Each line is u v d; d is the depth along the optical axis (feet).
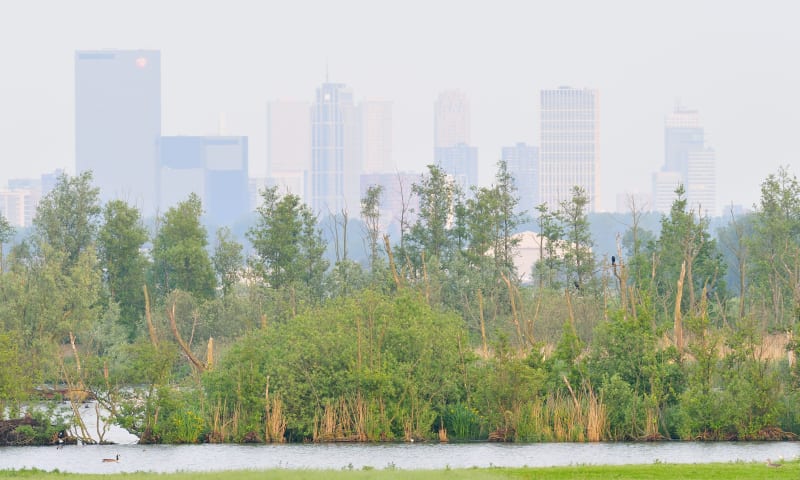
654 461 434.30
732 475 365.81
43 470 411.54
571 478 359.66
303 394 546.67
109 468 453.99
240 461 472.03
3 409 543.80
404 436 539.29
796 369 541.75
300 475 353.10
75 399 549.13
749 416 528.63
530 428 536.42
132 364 544.21
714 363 538.06
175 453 498.69
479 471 372.58
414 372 553.64
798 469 380.78
